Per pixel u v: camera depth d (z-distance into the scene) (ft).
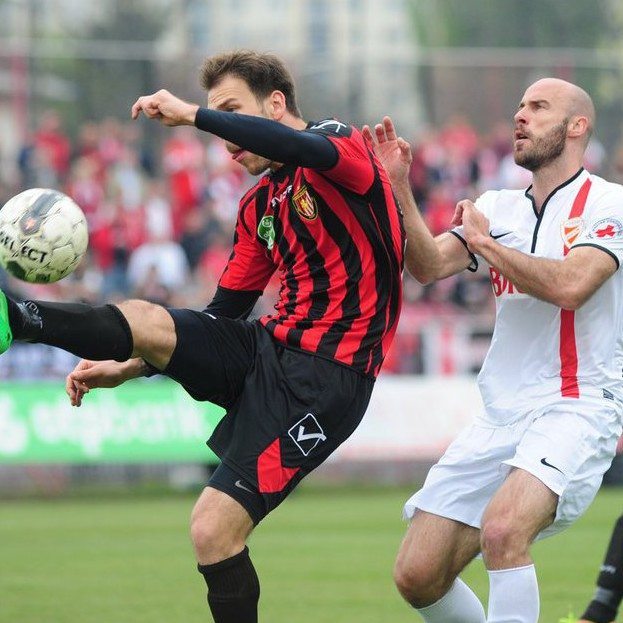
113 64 196.85
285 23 238.89
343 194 58.90
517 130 64.54
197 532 56.18
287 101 62.75
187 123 54.34
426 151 206.08
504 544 56.85
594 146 204.64
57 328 54.34
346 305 59.47
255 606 56.85
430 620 65.10
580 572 104.42
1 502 171.94
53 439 171.22
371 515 152.25
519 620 56.65
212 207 199.93
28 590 96.43
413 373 183.42
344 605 88.89
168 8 234.38
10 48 193.47
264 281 65.31
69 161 195.62
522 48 243.60
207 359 58.23
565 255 63.21
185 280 194.08
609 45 244.83
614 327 62.34
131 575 104.32
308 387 58.39
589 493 60.34
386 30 242.78
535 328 62.95
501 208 66.44
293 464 57.98
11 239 56.44
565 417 60.34
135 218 193.88
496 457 62.64
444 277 68.69
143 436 173.68
